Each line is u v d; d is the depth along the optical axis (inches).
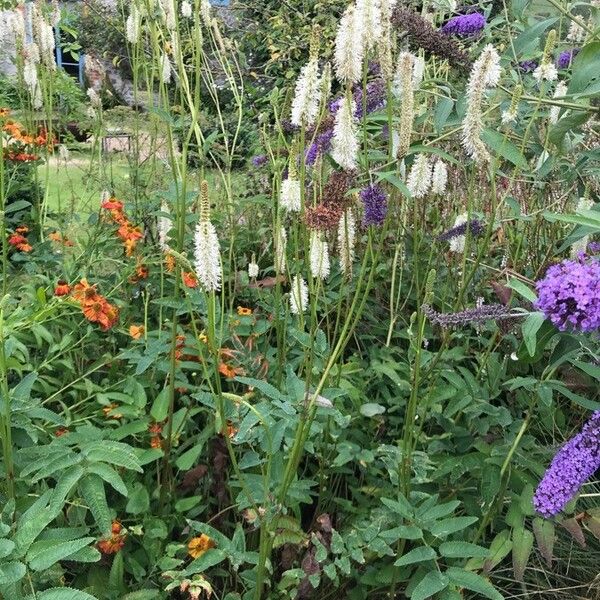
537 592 32.3
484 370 38.0
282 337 36.5
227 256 49.7
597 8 40.3
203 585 27.6
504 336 33.4
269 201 40.2
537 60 48.9
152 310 44.8
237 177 61.6
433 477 31.3
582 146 47.0
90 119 61.2
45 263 48.3
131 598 27.5
